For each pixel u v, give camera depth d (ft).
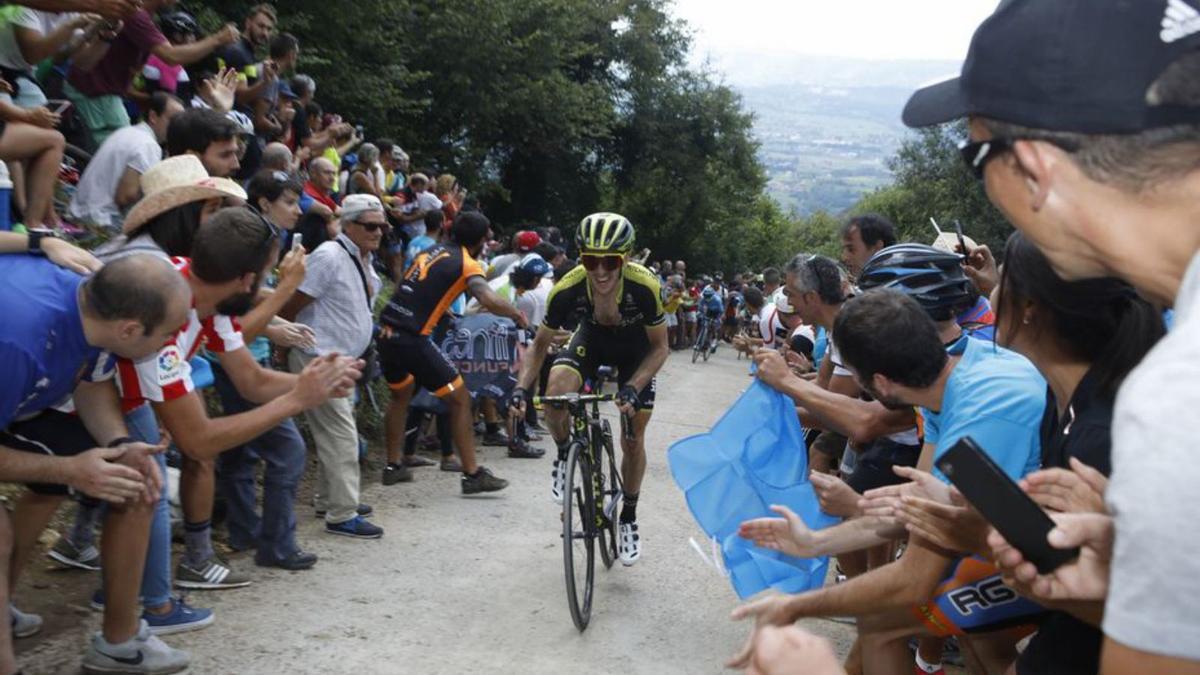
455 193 40.60
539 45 71.36
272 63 24.03
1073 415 6.64
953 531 6.52
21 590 12.57
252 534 15.64
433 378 20.17
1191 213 3.49
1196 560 2.83
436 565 16.34
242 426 10.57
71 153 18.86
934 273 11.02
